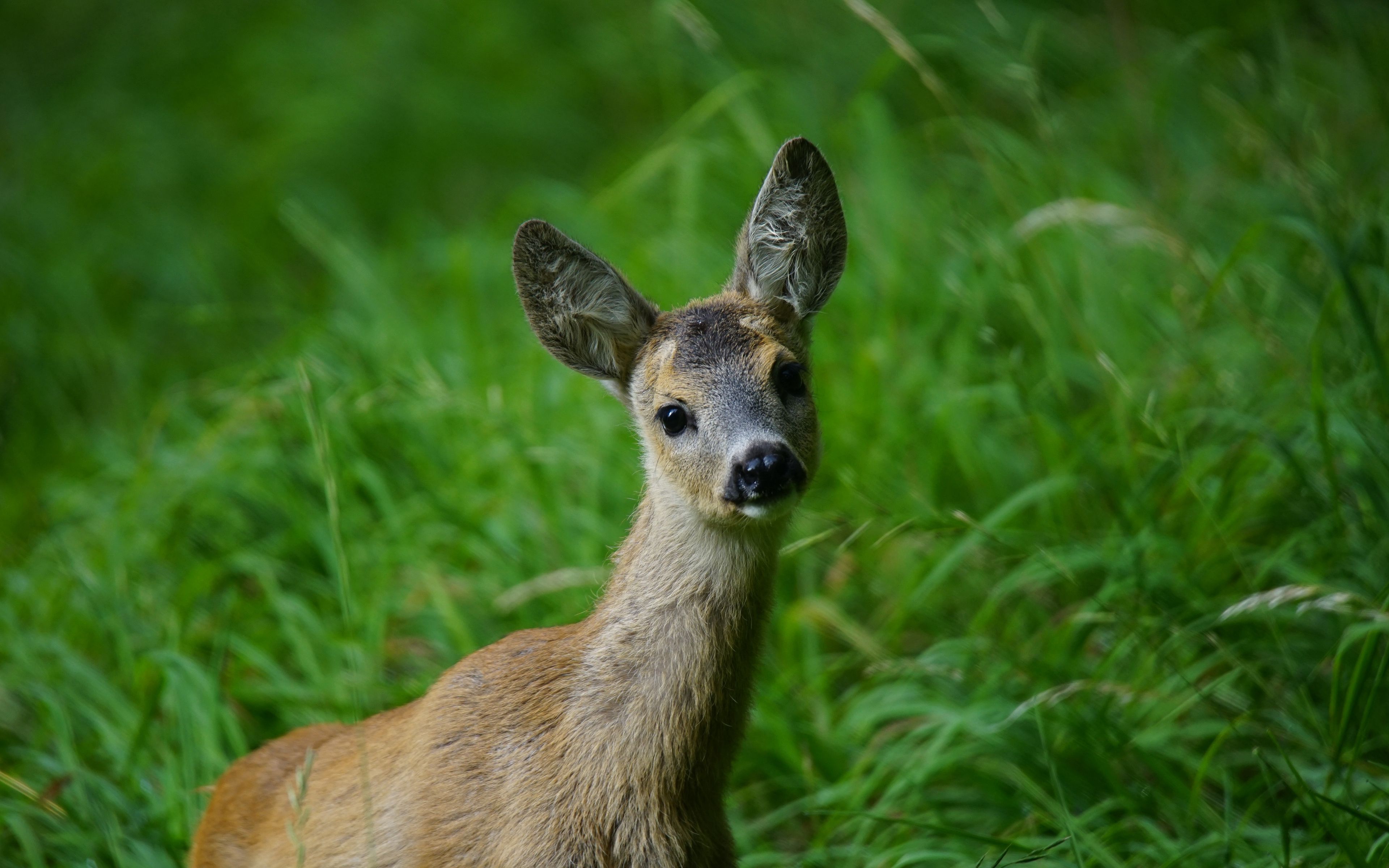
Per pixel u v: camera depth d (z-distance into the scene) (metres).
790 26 17.67
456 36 21.44
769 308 8.71
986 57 15.43
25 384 15.66
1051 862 8.18
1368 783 8.39
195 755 9.47
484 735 7.89
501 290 15.12
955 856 8.32
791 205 8.95
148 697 10.02
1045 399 11.51
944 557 10.67
